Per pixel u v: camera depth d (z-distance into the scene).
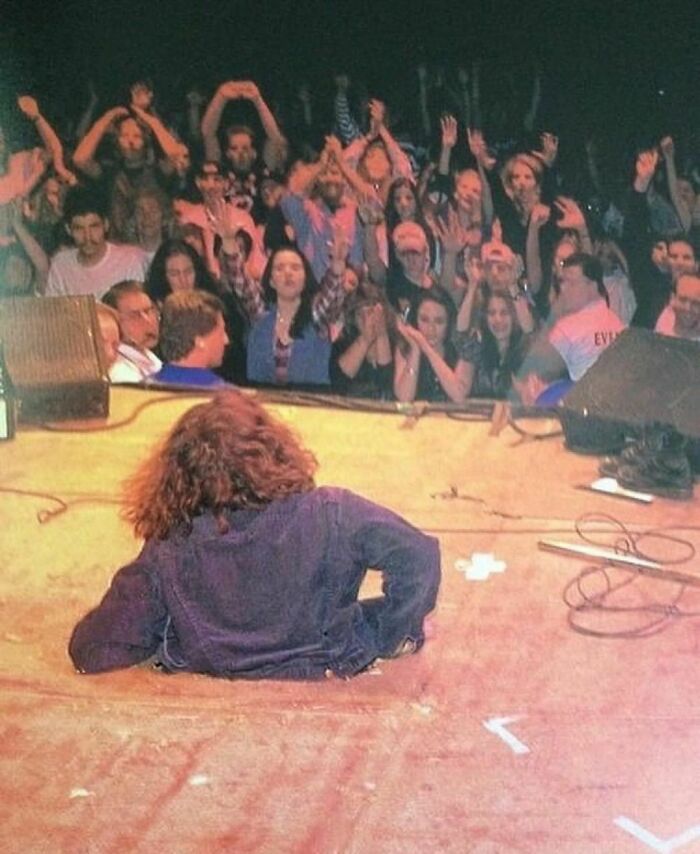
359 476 4.10
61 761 2.51
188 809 2.36
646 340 4.40
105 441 4.39
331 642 2.79
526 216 5.53
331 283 5.57
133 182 5.55
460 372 5.56
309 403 4.89
